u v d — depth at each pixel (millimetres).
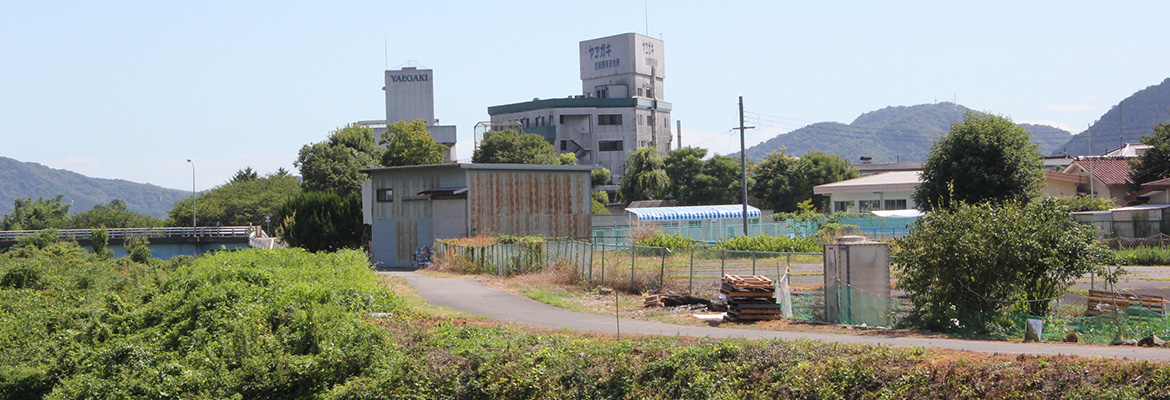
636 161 98125
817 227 55375
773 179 95312
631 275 27531
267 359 18797
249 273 27719
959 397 11641
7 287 34531
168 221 101000
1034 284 18969
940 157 47406
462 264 38625
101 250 64812
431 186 48438
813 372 13141
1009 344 15344
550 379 15406
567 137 121375
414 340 18844
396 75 138125
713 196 95625
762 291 20547
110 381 19734
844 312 19766
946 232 18875
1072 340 16016
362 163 91250
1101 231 43562
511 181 48469
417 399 16094
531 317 22016
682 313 22125
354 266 31406
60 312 26922
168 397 18312
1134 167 58969
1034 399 11125
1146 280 30234
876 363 12992
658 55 133875
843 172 98188
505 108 126688
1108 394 10711
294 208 60312
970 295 18672
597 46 130750
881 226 54500
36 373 20953
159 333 22828
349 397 16797
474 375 16281
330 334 19125
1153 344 15102
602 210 77688
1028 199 45188
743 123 47719
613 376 14953
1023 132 46188
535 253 33250
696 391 13602
